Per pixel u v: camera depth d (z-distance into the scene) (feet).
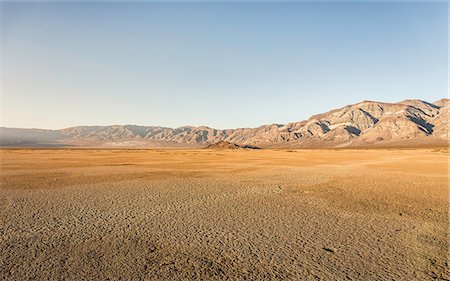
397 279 25.52
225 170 115.14
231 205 52.21
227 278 25.64
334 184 76.95
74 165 138.21
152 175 97.19
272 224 40.91
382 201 55.62
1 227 39.29
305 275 26.20
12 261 28.76
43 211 47.75
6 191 66.13
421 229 38.96
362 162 165.78
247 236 36.09
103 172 106.42
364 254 30.76
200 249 32.01
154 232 37.45
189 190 67.51
